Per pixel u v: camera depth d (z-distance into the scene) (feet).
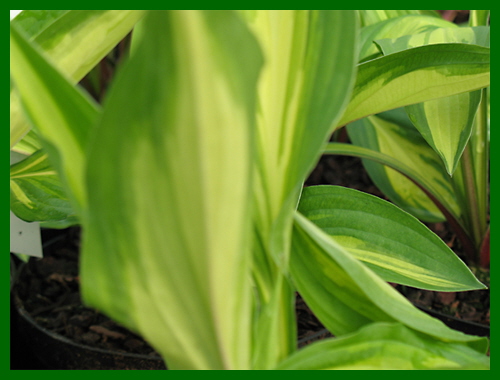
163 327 2.09
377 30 2.89
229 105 1.70
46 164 2.78
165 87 1.61
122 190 1.75
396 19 2.90
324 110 2.19
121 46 3.51
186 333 2.15
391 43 2.70
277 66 2.25
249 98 1.73
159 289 1.97
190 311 2.07
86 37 2.48
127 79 1.58
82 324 3.24
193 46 1.58
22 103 1.95
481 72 2.53
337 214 2.74
